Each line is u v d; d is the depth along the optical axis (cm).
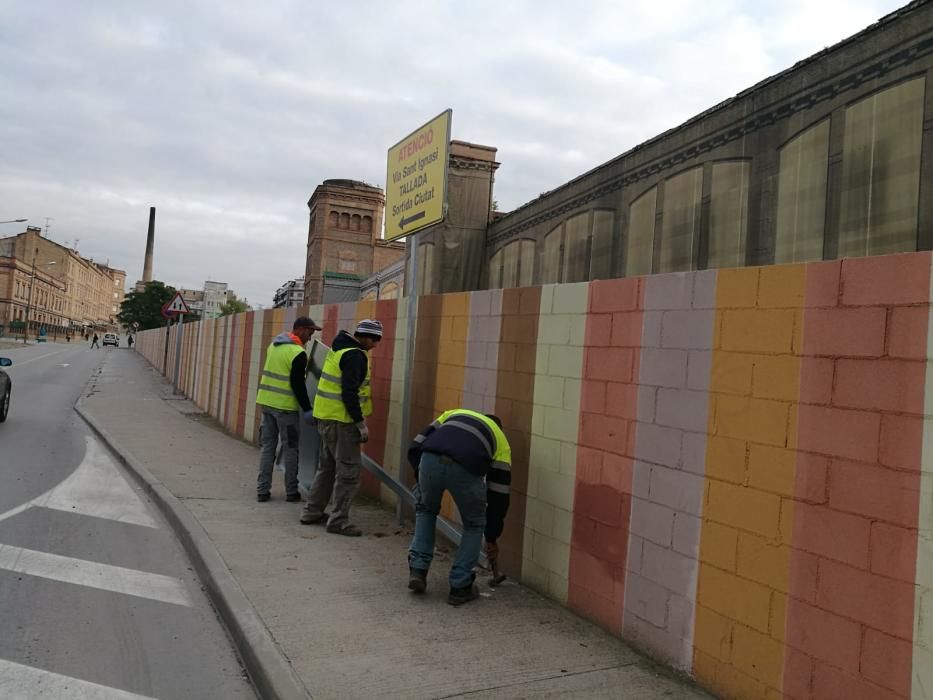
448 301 647
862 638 287
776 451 329
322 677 353
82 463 945
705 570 362
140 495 778
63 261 11256
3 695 344
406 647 394
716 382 364
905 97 439
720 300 364
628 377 423
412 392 707
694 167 621
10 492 748
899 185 439
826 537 304
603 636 423
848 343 301
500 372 557
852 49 478
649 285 412
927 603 265
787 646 318
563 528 473
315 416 628
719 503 357
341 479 622
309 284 4709
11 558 541
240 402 1298
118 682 365
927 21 428
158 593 492
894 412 281
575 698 345
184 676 376
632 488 414
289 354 736
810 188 505
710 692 355
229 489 791
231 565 519
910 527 272
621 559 420
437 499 477
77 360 3938
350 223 4694
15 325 7831
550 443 491
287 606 445
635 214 706
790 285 329
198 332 1886
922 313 274
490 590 498
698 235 610
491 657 387
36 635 412
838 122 486
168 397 2016
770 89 545
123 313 9469
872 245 456
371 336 627
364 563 543
